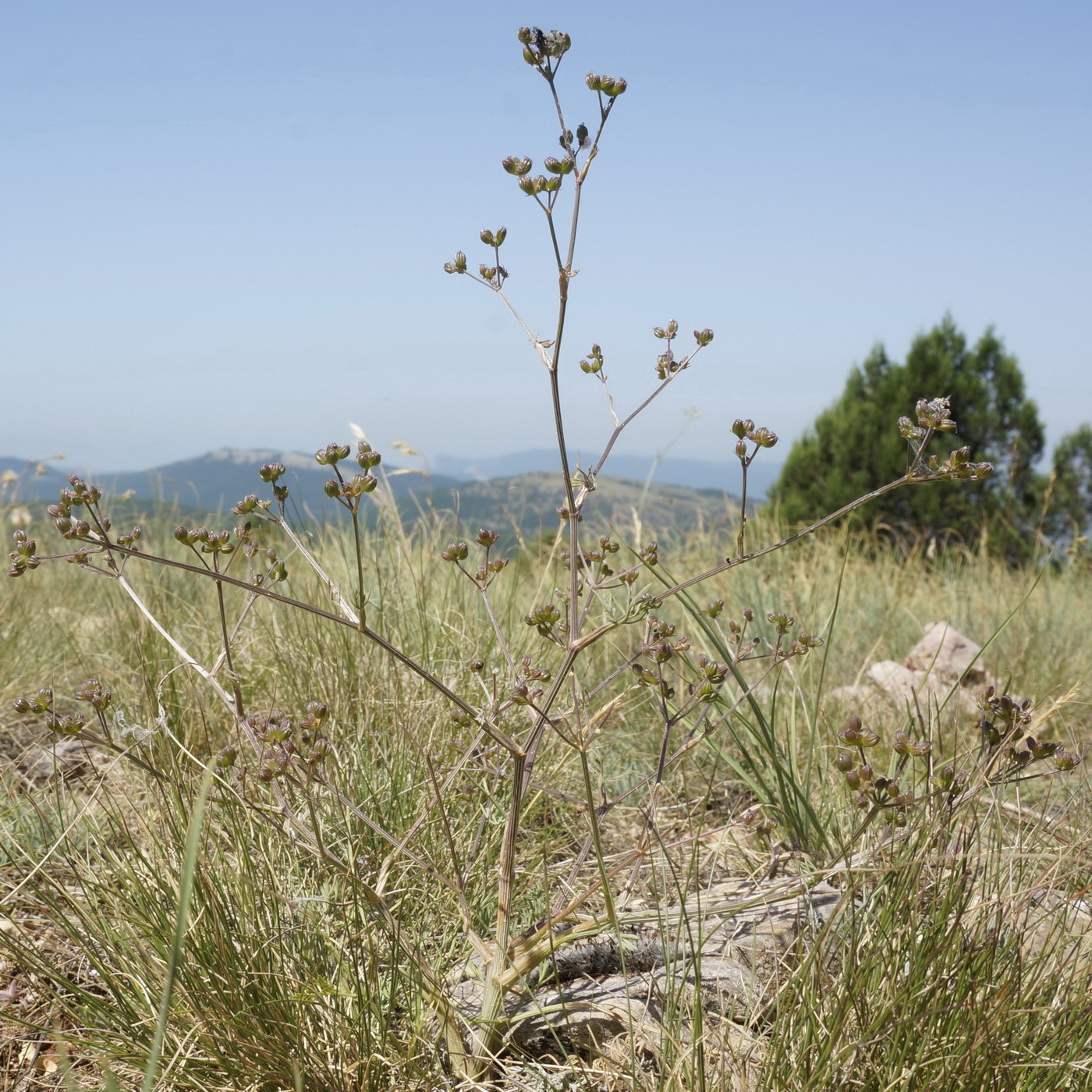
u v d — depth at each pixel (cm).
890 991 178
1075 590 732
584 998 208
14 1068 193
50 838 258
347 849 232
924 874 193
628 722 380
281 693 338
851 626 574
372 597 405
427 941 231
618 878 265
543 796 294
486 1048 190
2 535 604
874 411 1231
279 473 180
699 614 302
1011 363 1246
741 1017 200
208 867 207
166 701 317
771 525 789
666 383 194
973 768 200
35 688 375
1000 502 1183
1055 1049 174
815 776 331
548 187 181
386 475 459
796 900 238
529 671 199
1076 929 208
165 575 508
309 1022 193
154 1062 123
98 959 194
